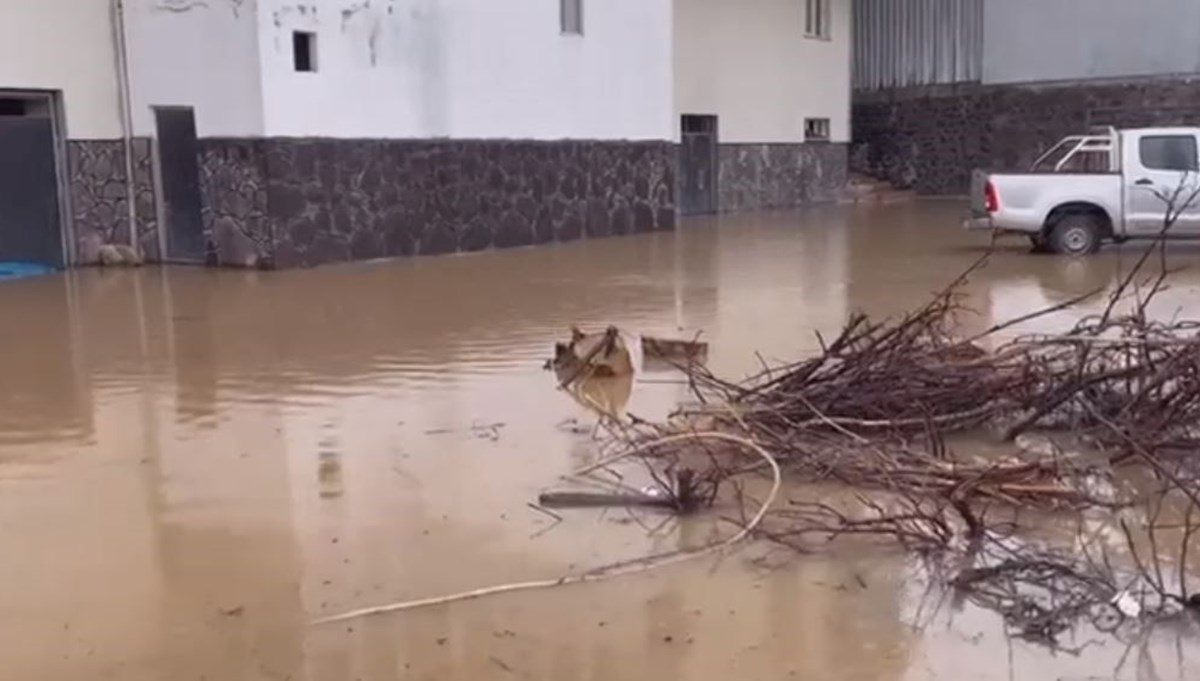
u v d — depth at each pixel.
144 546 4.38
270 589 3.95
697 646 3.46
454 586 3.96
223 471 5.32
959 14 27.12
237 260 13.26
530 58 15.95
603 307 10.02
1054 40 25.86
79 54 13.64
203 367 7.68
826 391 5.61
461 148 15.05
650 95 18.25
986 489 4.70
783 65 24.11
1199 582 3.88
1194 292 10.34
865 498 4.77
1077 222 13.52
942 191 27.95
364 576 4.05
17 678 3.34
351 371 7.46
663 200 18.64
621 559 4.18
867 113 28.80
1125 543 4.27
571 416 6.23
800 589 3.89
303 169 13.13
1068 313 9.14
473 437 5.84
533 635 3.56
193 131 13.49
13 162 13.29
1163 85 24.62
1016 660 3.34
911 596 3.81
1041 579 3.93
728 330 8.70
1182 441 5.26
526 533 4.46
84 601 3.88
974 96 27.14
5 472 5.37
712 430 5.33
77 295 11.38
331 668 3.37
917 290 10.75
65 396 6.91
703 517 4.62
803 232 17.84
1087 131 25.66
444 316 9.67
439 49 14.59
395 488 5.04
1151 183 13.16
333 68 13.34
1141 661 3.32
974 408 5.65
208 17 12.95
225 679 3.32
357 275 12.57
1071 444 5.47
